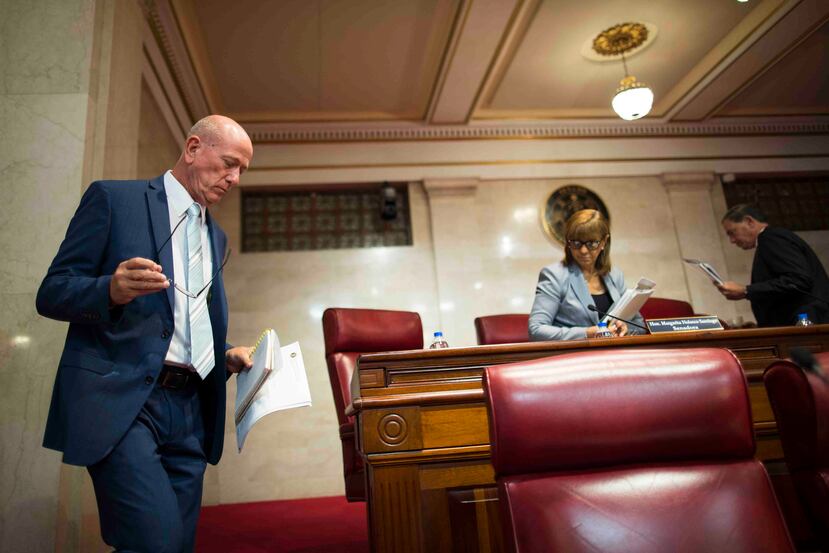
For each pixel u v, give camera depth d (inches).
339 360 110.3
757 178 281.6
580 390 33.9
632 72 239.1
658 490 32.6
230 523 154.7
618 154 270.2
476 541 63.2
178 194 63.5
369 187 260.1
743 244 135.9
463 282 245.8
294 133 254.8
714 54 230.2
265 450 219.6
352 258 246.4
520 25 205.3
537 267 253.0
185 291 56.6
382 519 62.6
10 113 98.3
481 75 223.8
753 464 34.1
